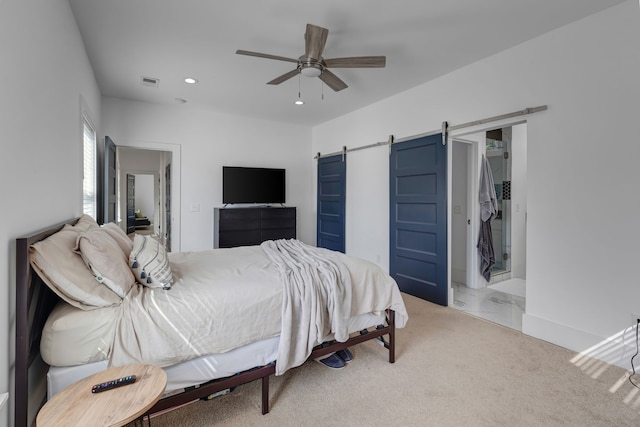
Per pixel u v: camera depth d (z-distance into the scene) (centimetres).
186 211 491
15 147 128
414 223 386
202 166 500
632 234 220
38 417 99
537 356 239
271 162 565
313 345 187
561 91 255
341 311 202
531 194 275
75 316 139
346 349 241
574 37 247
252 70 339
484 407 181
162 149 468
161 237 667
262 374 176
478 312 338
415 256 385
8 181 121
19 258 125
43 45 162
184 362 157
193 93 413
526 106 278
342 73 346
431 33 266
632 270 220
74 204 238
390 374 215
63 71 204
